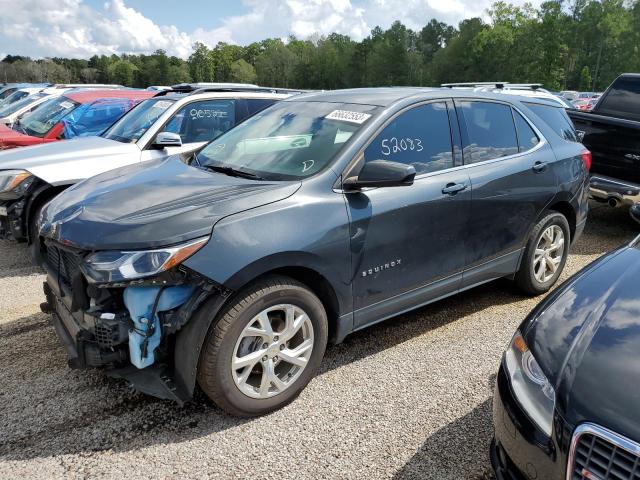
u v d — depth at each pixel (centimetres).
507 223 408
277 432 282
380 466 258
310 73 11669
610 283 237
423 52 11362
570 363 196
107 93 923
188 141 629
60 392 315
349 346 375
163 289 255
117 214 277
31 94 1583
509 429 206
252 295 273
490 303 451
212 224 264
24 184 525
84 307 271
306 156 331
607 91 774
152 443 272
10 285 494
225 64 13500
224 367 269
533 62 7800
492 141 407
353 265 313
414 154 352
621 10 8538
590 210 831
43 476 249
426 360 356
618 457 168
